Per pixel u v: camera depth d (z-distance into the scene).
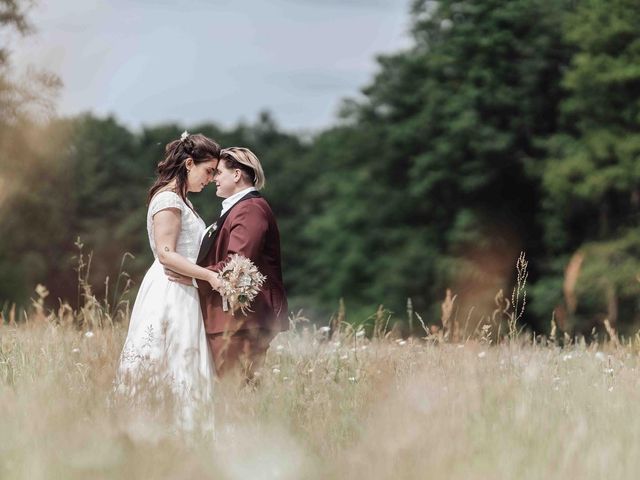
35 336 6.43
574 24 37.00
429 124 39.53
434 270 38.75
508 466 3.61
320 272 44.84
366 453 3.78
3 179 28.33
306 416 4.55
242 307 5.50
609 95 36.00
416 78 41.72
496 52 38.06
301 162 69.25
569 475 3.59
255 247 5.63
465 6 38.75
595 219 37.34
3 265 36.69
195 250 5.73
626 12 35.75
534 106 37.91
